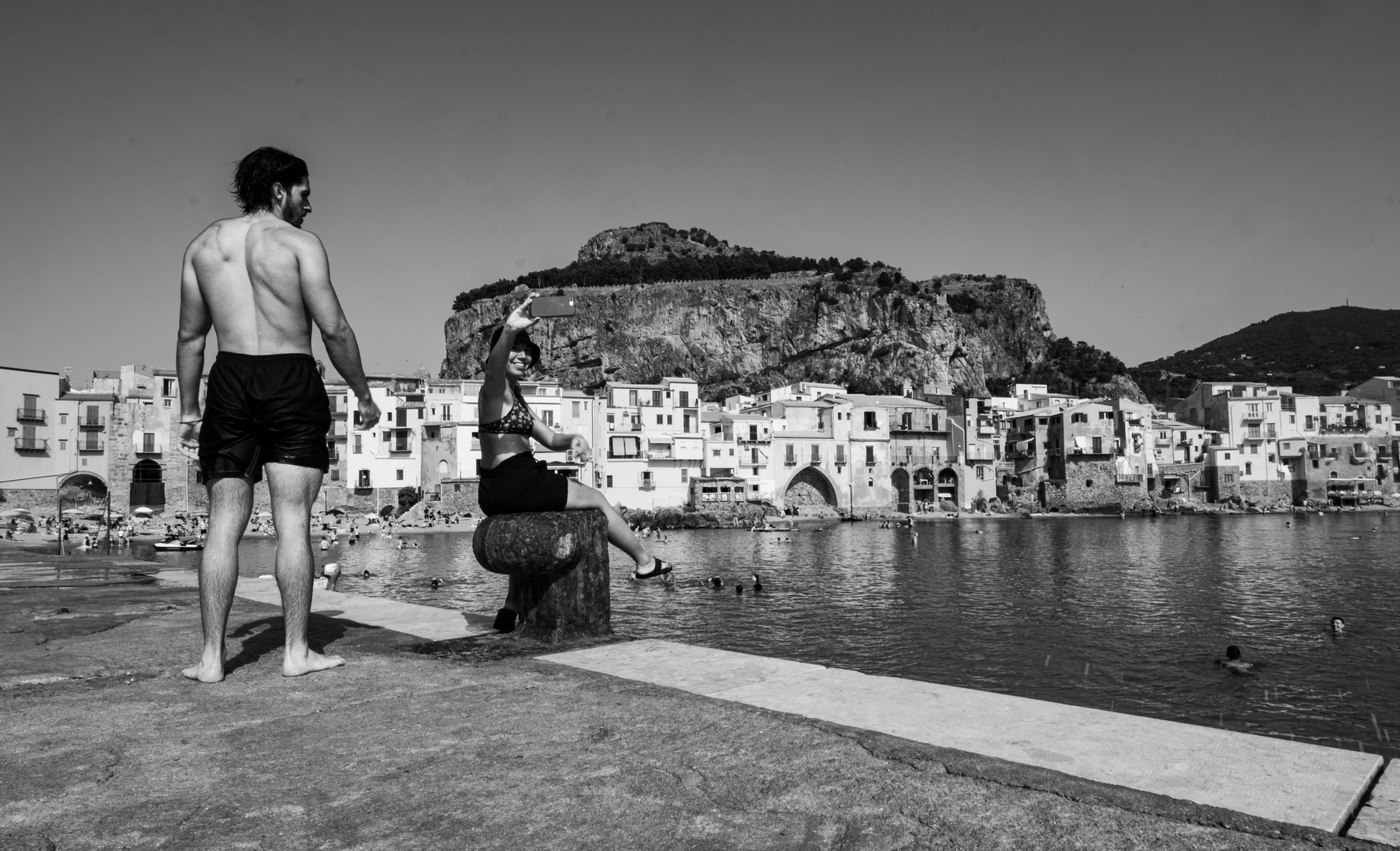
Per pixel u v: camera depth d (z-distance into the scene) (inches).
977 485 4719.5
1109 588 1632.6
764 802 109.7
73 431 3371.1
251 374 190.7
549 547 234.8
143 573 550.3
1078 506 4736.7
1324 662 954.7
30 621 283.6
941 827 101.9
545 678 184.7
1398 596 1488.7
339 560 2320.4
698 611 1334.9
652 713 151.9
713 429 4288.9
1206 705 784.9
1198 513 4869.6
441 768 122.4
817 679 187.3
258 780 117.9
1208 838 98.5
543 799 110.5
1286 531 3442.4
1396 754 641.0
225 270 196.4
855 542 2935.5
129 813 106.1
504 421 253.1
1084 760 130.2
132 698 166.7
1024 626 1203.2
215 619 185.8
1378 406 5526.6
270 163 206.1
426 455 3838.6
